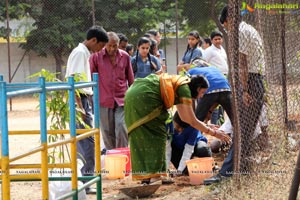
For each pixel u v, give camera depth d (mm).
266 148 7793
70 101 5980
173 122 8805
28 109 21609
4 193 4762
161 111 7902
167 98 7809
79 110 7652
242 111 7453
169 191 8023
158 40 13516
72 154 6027
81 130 6730
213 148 10062
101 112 9844
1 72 26109
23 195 8250
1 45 26125
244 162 7457
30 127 16625
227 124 9422
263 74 7680
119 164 8914
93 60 9805
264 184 7344
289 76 8484
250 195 7207
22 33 27578
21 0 26547
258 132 7664
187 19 27281
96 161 6840
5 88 4707
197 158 8570
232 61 7367
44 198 5266
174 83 7910
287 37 8484
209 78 9195
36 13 24609
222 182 7828
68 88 5898
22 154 4965
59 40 24750
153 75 8031
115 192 8188
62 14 24719
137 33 25500
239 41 7383
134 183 8641
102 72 9773
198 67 9977
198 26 27266
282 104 8086
